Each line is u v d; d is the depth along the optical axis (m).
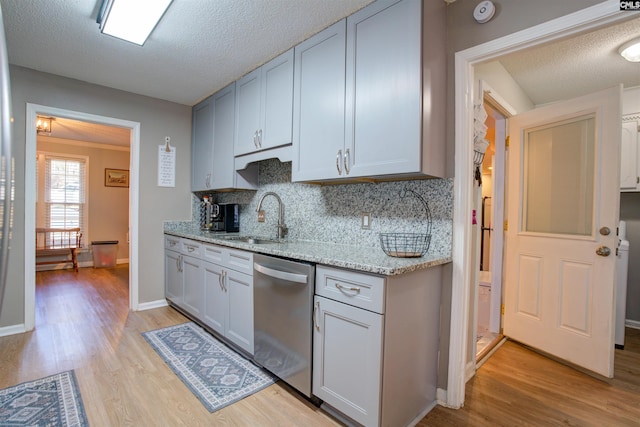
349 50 1.80
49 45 2.19
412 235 1.86
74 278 4.57
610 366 1.99
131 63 2.46
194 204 3.53
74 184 5.48
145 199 3.19
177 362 2.12
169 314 3.05
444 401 1.75
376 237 2.06
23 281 2.58
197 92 3.08
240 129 2.70
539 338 2.39
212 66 2.51
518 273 2.56
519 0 1.50
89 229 5.62
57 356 2.18
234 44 2.17
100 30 1.98
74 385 1.84
